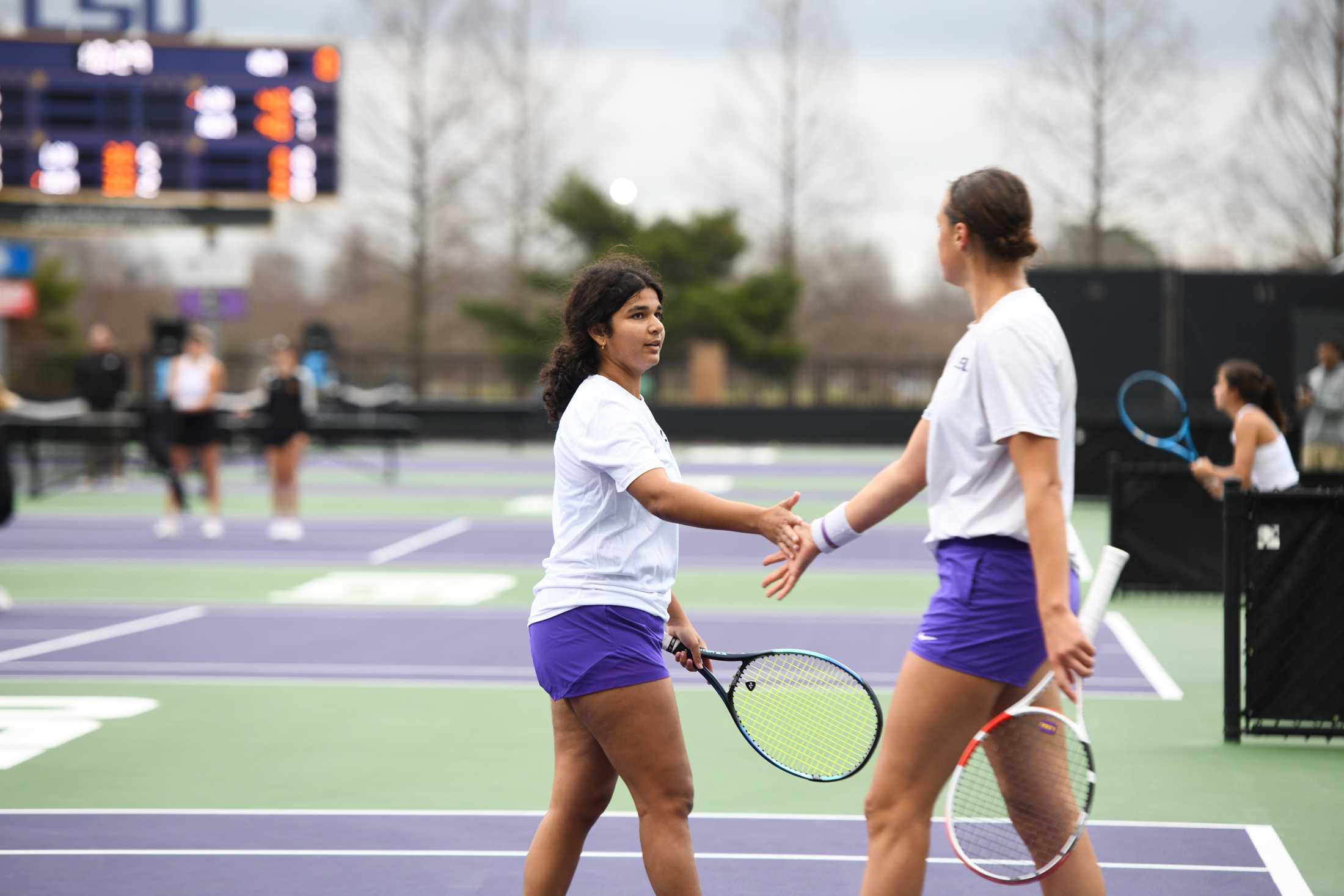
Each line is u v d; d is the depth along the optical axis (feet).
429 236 394.32
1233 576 61.26
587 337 35.29
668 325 348.59
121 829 48.08
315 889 41.86
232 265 246.27
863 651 82.69
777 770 56.90
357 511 174.70
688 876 33.60
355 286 417.69
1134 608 100.68
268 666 78.18
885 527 161.48
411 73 386.52
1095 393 182.50
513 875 43.16
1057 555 31.01
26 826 48.34
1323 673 60.49
